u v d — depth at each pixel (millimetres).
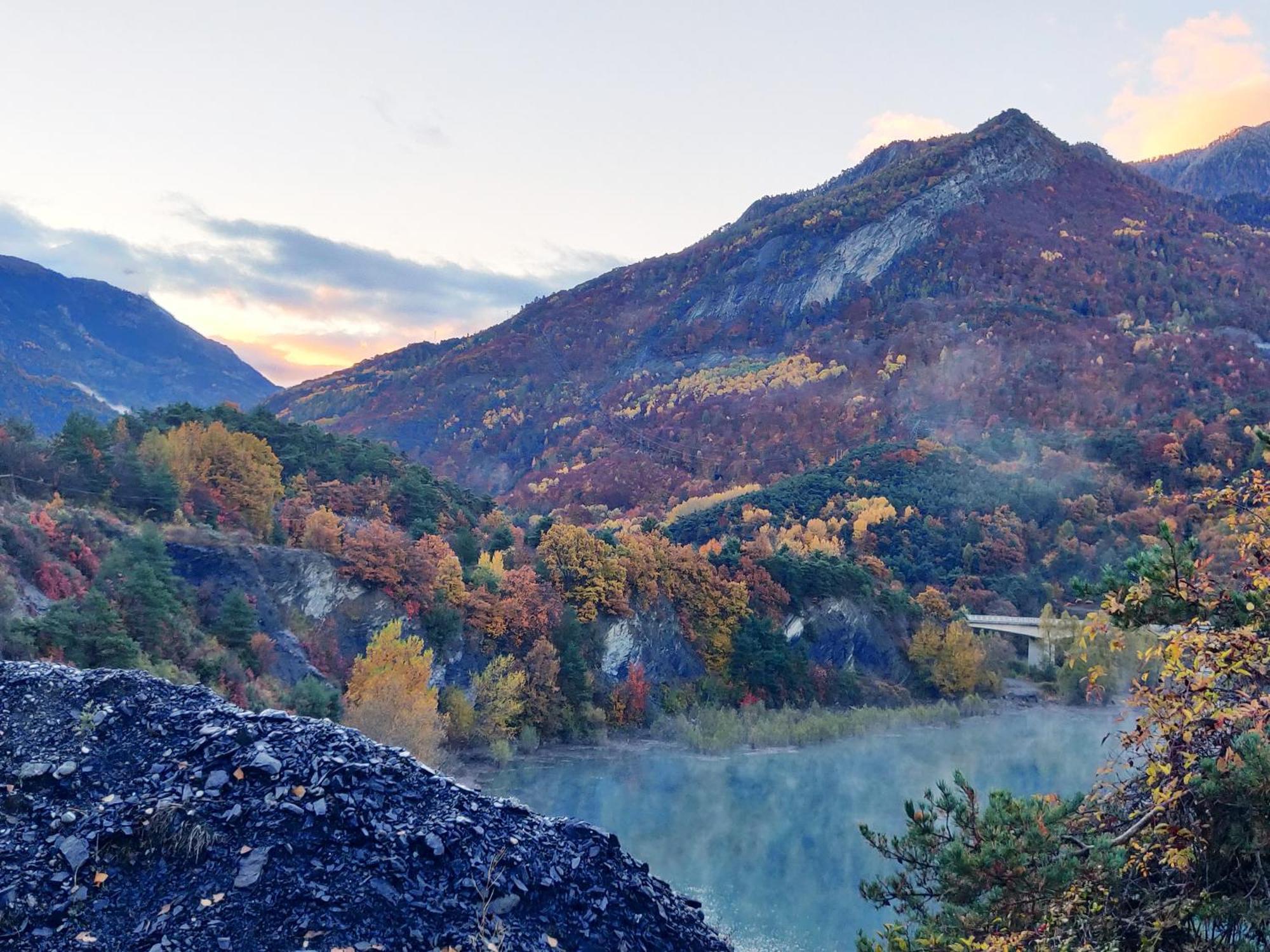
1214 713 12461
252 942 14266
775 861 59219
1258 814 12141
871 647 127688
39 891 14664
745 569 123500
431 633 90938
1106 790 14656
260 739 17859
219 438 100625
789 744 95438
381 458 134875
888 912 50719
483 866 16625
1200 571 13570
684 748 93625
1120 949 12898
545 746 91312
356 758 17906
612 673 104062
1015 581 178250
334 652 83062
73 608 56000
